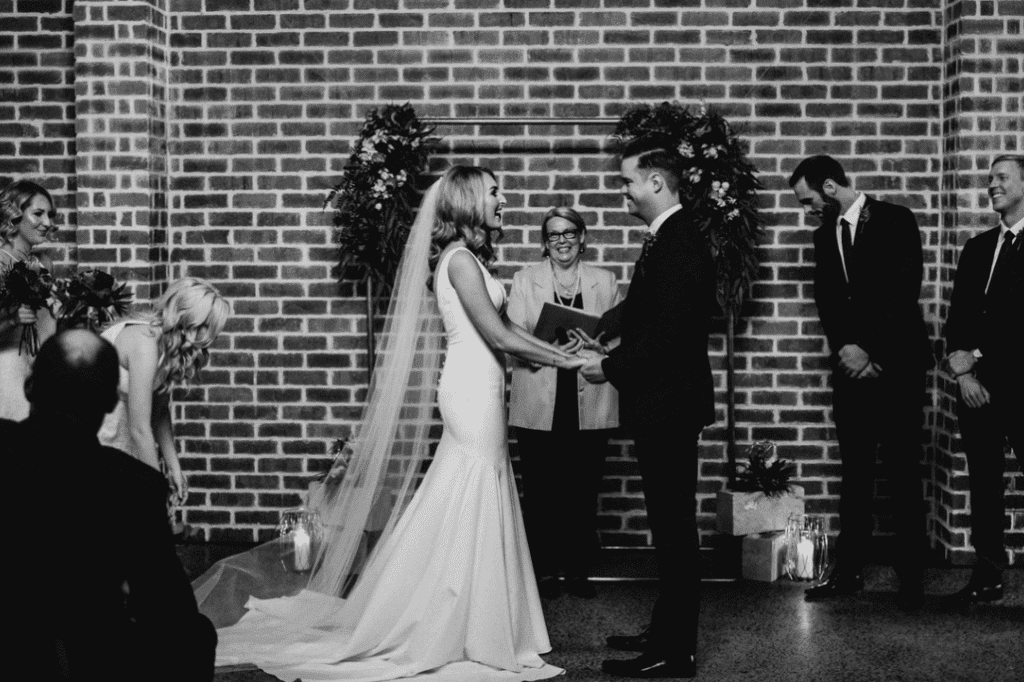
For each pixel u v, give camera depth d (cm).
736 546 555
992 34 555
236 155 604
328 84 601
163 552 221
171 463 425
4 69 606
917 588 492
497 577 420
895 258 494
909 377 491
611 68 596
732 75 595
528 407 521
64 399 221
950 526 561
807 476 601
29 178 608
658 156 406
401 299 455
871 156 595
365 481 459
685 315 395
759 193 596
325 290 605
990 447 491
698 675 414
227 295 607
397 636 421
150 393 378
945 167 584
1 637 212
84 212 580
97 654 215
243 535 609
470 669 415
